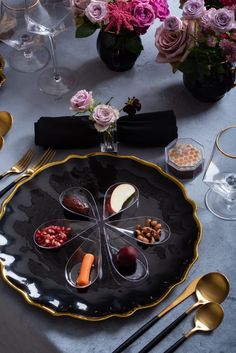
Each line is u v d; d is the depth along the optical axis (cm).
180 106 137
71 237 115
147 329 104
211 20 120
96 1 127
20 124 136
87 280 108
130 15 127
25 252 114
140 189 121
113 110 119
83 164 124
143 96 139
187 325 104
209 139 131
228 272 111
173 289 109
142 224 117
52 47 139
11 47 151
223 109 135
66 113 138
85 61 147
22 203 120
